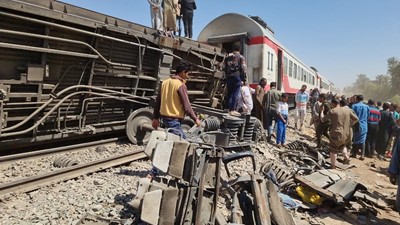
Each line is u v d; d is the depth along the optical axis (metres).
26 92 4.91
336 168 7.30
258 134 8.24
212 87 9.35
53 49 5.14
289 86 15.91
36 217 3.21
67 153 5.69
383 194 5.84
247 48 11.09
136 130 6.79
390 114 10.21
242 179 3.69
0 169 4.60
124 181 4.46
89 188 4.10
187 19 9.99
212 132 6.09
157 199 2.74
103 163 5.01
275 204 3.54
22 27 4.71
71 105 5.80
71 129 5.83
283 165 6.54
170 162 2.87
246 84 8.25
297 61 18.19
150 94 7.41
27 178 3.93
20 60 4.77
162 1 7.76
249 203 3.54
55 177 4.25
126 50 6.49
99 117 6.41
